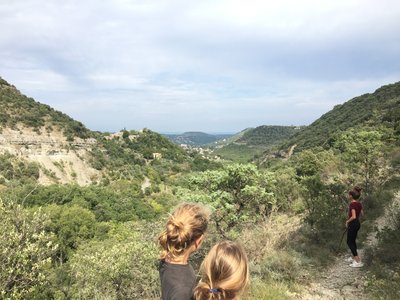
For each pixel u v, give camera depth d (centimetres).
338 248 856
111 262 1559
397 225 840
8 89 12075
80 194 5897
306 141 7612
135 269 1495
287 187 1606
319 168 1936
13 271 812
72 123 12175
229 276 173
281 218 1352
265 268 731
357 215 736
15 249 843
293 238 998
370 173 1347
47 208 4062
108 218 5281
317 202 1017
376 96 7462
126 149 13712
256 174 1298
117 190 7725
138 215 5731
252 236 1024
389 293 549
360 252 816
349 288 638
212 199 1238
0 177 7238
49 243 934
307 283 686
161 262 216
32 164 8981
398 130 2475
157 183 10262
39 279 869
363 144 1370
